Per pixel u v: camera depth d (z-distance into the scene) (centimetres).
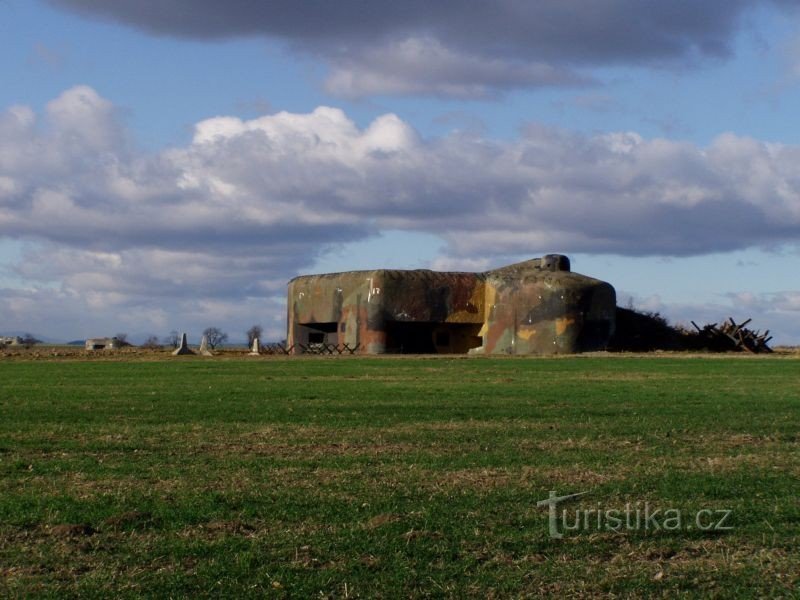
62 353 8844
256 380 5094
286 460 2348
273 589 1403
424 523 1714
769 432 2872
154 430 2930
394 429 2939
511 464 2278
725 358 7338
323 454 2444
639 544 1617
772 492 1967
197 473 2175
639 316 9444
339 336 9231
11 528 1691
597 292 8700
